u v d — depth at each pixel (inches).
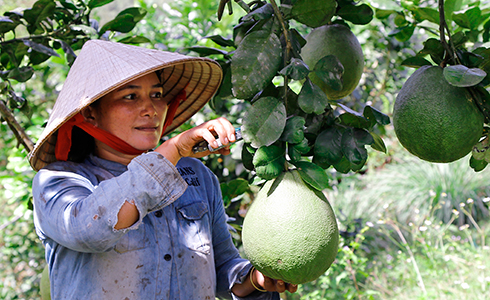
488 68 48.3
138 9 84.8
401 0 71.7
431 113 46.2
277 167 45.8
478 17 65.9
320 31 58.3
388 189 229.1
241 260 61.8
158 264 50.0
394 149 262.1
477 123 46.7
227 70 65.3
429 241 183.5
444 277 157.6
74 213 43.1
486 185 225.0
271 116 45.6
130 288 48.6
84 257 49.1
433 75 47.4
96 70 49.1
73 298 48.9
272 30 48.2
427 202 220.2
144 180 42.9
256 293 59.7
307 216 44.5
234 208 123.7
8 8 275.1
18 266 186.1
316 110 46.2
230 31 164.4
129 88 50.3
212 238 62.2
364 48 169.9
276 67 47.4
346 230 177.8
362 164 55.4
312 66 57.4
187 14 150.3
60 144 51.8
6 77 86.0
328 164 52.1
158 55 49.9
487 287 146.2
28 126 129.6
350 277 165.2
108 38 90.9
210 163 134.0
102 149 54.3
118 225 42.9
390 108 219.1
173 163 47.4
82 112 51.6
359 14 59.1
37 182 49.8
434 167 233.0
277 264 44.4
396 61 161.9
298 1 48.6
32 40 87.9
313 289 164.4
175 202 54.2
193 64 58.4
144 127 51.5
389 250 192.1
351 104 152.4
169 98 63.8
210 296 53.6
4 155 184.5
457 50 50.1
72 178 49.6
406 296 150.7
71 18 88.7
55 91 153.8
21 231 193.8
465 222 215.5
